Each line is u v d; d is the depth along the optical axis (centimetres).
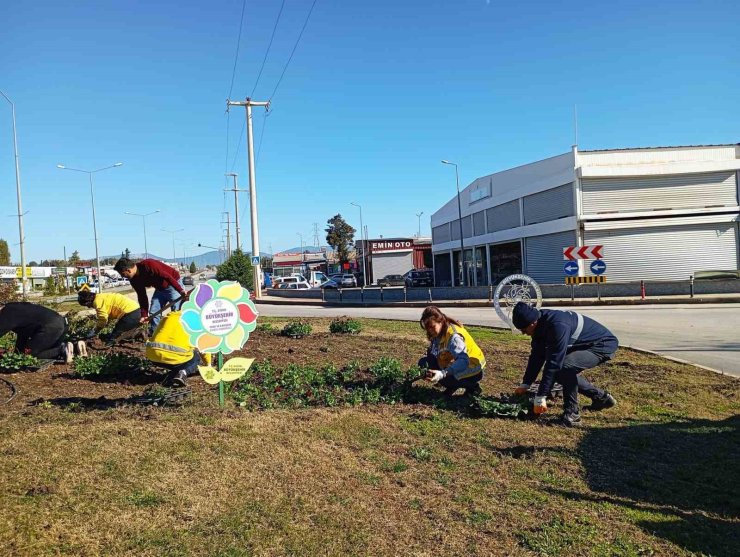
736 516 385
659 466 470
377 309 2709
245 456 442
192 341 568
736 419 606
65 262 9838
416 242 8169
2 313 769
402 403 638
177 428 495
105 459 413
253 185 3881
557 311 582
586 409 641
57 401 590
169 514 343
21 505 335
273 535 329
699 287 2575
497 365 882
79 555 293
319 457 455
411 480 424
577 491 418
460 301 2891
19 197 3525
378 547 327
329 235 9769
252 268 4153
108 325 1026
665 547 342
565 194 3300
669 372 847
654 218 3133
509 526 362
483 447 504
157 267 851
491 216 4278
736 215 3091
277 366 818
